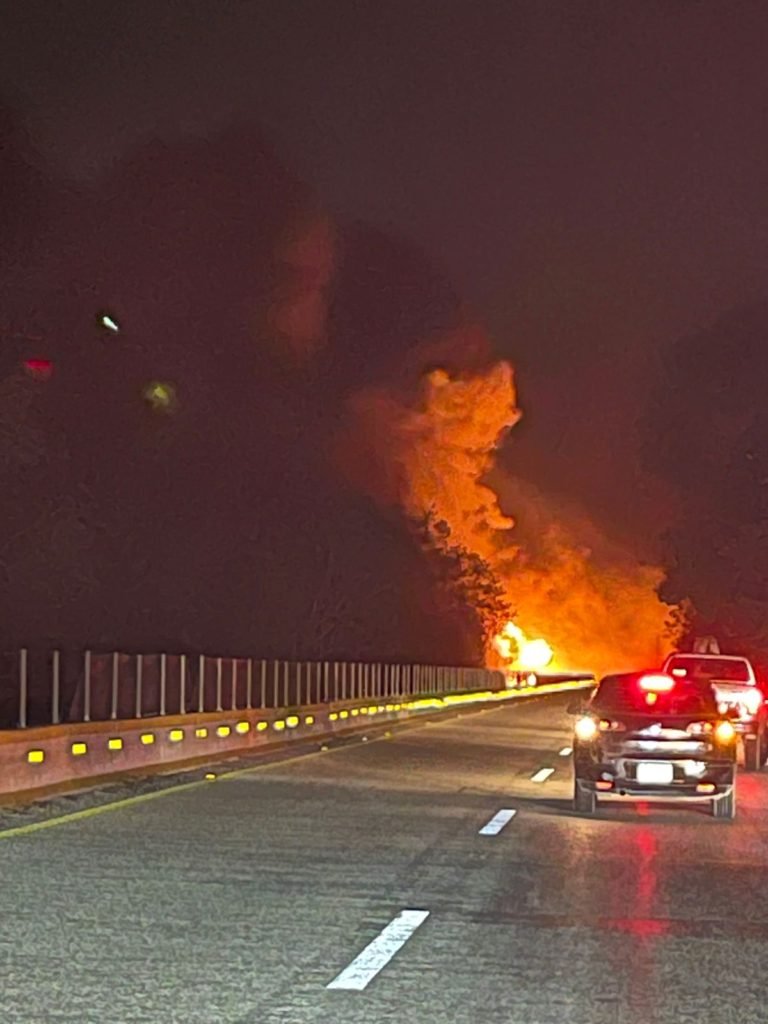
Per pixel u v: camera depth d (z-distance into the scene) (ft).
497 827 61.16
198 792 74.69
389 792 75.92
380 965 33.63
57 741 74.84
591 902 42.73
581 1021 28.86
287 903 41.55
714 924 39.50
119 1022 28.09
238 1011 29.14
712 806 67.62
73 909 40.04
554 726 155.63
